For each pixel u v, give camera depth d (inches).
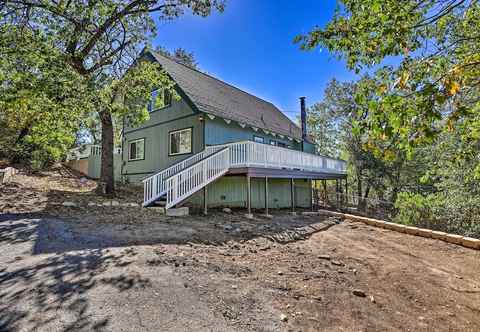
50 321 106.5
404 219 502.6
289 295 143.9
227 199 478.9
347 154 988.6
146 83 441.4
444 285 174.6
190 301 126.7
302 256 218.7
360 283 170.7
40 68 316.2
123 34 435.8
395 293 159.2
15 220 249.3
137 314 113.7
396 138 112.2
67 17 367.6
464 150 188.9
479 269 207.9
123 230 242.7
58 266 157.2
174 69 559.5
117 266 159.8
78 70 397.7
